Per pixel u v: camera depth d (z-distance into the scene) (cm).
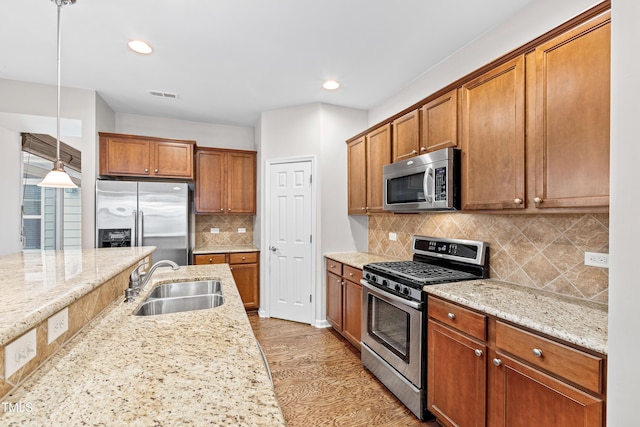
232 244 430
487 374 147
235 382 78
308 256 352
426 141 225
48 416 64
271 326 344
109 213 316
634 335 80
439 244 246
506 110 165
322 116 348
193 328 116
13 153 315
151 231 331
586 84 129
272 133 371
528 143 154
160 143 353
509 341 136
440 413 175
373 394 216
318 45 232
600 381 103
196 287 206
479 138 182
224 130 430
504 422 138
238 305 145
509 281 195
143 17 198
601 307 145
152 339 106
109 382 78
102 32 214
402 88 309
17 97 285
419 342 188
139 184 328
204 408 67
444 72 254
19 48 233
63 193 448
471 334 154
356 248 364
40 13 193
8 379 73
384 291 220
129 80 289
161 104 351
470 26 209
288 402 206
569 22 134
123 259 178
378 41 227
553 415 118
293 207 361
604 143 123
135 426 61
